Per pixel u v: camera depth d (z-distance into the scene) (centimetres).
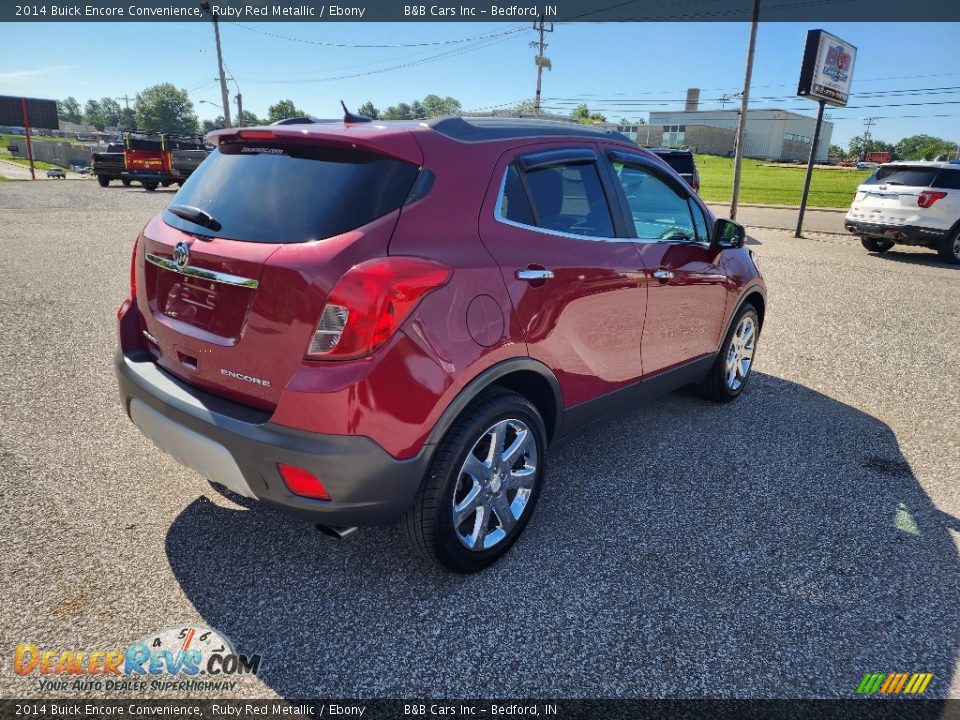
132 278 293
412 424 224
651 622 247
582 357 301
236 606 247
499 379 275
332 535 236
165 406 249
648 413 450
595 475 359
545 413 301
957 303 829
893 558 292
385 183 232
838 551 296
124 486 325
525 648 232
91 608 242
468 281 238
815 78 1405
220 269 233
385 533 296
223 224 244
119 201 1881
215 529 293
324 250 218
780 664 229
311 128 249
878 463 385
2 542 277
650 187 358
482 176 259
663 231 366
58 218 1409
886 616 254
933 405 481
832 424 440
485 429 252
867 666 229
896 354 604
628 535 302
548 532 303
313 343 215
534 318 266
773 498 340
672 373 387
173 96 16175
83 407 418
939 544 304
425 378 224
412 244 228
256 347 227
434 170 243
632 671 224
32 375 470
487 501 264
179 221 265
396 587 261
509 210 269
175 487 326
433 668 222
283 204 236
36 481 326
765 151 12025
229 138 268
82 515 299
